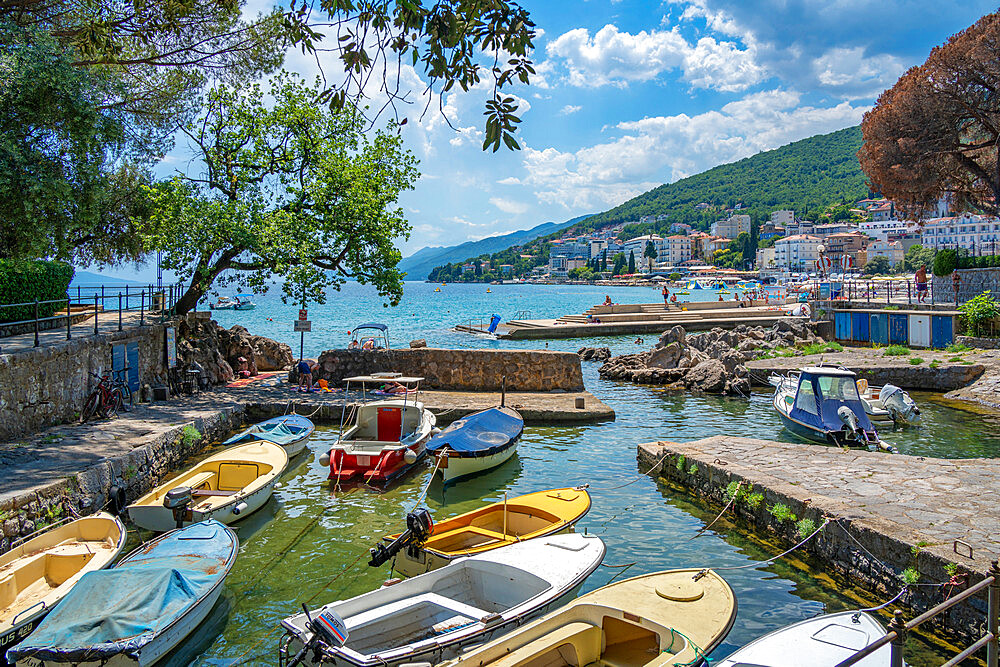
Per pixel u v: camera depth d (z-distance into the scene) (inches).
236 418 790.5
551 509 457.7
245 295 5502.0
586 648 289.0
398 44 192.7
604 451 689.6
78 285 932.0
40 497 429.4
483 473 614.2
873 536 367.9
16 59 457.7
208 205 868.6
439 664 260.1
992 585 207.3
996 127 1343.5
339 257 1003.9
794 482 470.3
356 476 596.7
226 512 462.0
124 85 566.3
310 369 931.3
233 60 661.3
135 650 278.1
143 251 812.0
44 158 485.4
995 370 961.5
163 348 868.0
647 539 454.3
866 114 1568.7
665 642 277.3
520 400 884.6
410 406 679.7
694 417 852.0
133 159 610.2
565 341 1881.2
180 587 321.7
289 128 964.6
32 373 589.0
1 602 328.8
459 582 353.1
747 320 2166.6
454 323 2492.6
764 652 271.0
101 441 574.2
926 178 1392.7
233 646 327.9
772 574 397.4
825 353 1217.4
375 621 301.0
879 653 271.3
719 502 513.3
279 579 403.2
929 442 703.7
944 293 1539.1
